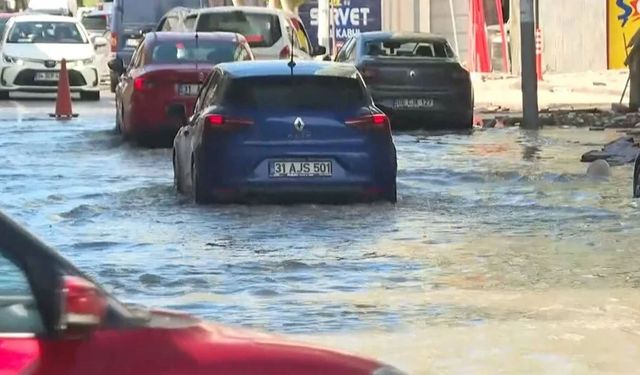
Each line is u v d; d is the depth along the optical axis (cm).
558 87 10212
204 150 3916
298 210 3869
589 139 6281
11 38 9350
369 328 2414
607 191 4312
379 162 3934
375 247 3269
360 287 2791
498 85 10762
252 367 1068
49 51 9250
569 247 3259
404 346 2283
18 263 1058
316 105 3950
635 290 2744
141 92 5912
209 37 6250
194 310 2555
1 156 5453
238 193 3906
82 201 4075
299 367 1083
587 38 11594
